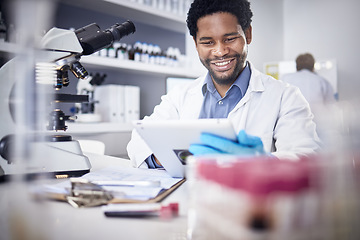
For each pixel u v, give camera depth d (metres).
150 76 3.52
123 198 0.66
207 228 0.37
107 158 1.43
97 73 2.86
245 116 1.38
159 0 3.12
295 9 5.06
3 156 0.85
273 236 0.31
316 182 0.32
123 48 2.93
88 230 0.50
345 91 4.56
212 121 0.70
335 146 0.40
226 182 0.33
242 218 0.32
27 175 0.44
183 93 1.57
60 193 0.70
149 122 0.78
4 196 0.69
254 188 0.31
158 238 0.47
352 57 4.51
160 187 0.75
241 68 1.43
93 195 0.67
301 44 5.01
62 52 1.03
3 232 0.46
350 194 0.33
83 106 2.71
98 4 2.76
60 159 0.99
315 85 3.54
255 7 4.54
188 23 1.37
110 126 2.71
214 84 1.47
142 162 1.17
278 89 1.43
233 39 1.30
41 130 0.52
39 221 0.43
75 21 2.83
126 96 2.89
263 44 4.74
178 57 3.50
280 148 1.22
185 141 0.77
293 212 0.31
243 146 0.70
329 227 0.32
